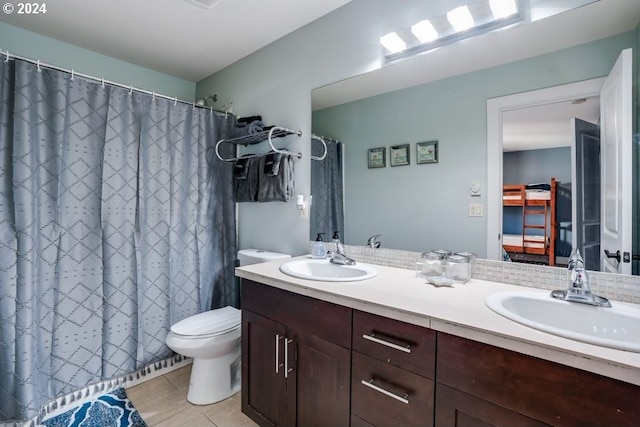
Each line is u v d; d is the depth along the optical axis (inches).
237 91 101.1
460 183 59.4
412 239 65.5
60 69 69.3
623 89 44.6
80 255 72.6
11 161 63.9
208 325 74.4
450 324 37.0
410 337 40.8
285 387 57.2
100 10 74.8
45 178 67.6
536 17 51.1
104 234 75.8
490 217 56.2
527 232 52.6
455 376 37.2
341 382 48.6
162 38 87.4
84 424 66.4
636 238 44.1
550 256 50.4
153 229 84.0
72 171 71.4
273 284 58.0
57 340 69.7
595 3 46.5
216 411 71.3
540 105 51.1
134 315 80.3
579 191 48.1
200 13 76.2
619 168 45.2
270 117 90.8
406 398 41.2
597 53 46.4
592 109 46.9
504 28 54.1
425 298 45.6
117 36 86.5
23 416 62.2
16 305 62.4
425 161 63.6
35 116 65.9
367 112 71.3
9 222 63.1
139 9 74.3
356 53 72.1
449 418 37.8
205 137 95.0
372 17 69.2
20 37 82.5
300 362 54.4
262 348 61.4
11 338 62.2
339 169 76.2
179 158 89.2
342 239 75.9
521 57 52.7
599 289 46.0
